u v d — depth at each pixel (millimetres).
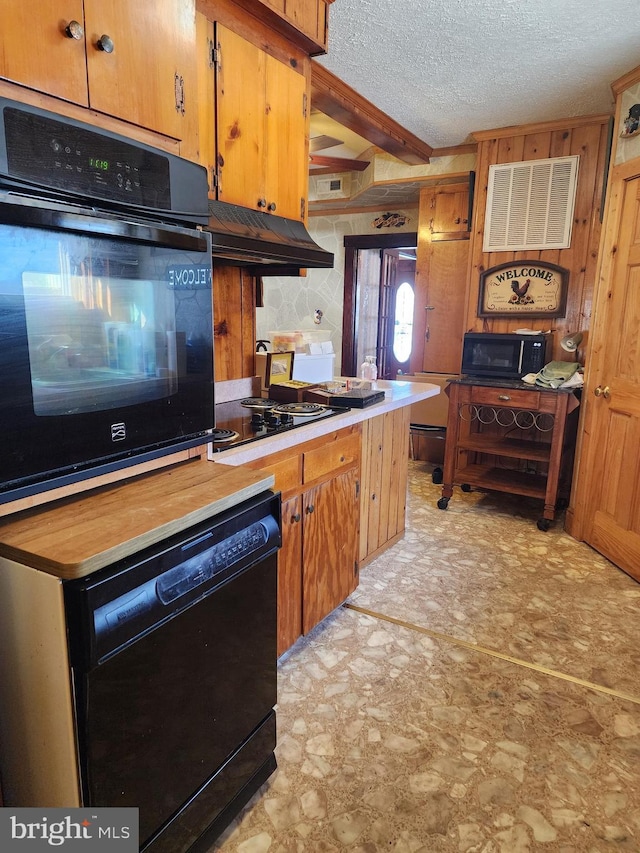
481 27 2396
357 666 2018
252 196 2062
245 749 1349
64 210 967
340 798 1463
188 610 1094
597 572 2793
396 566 2832
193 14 1308
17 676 964
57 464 1034
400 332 8312
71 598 860
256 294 2582
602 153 3492
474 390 3559
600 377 2986
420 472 4609
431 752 1623
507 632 2248
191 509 1079
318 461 2000
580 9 2240
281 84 2145
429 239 4664
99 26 1073
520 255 3836
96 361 1077
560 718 1769
